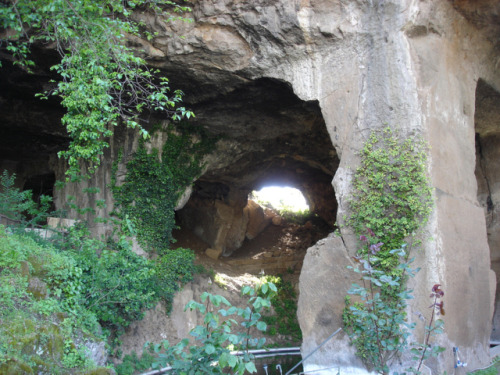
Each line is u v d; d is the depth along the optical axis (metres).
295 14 10.78
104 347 9.46
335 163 19.62
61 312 8.80
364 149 9.92
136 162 15.11
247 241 23.12
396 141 9.63
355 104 10.27
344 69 10.52
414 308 8.97
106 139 15.48
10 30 10.98
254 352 15.10
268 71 11.72
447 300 9.03
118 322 11.64
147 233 14.95
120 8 9.70
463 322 9.44
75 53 9.46
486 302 10.31
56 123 15.77
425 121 9.54
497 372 9.50
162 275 14.63
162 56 11.86
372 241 9.48
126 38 11.34
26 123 15.66
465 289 9.63
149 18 11.39
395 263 9.24
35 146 17.62
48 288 9.11
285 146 18.75
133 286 11.67
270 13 11.00
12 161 19.16
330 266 10.09
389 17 9.95
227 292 17.03
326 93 10.74
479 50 11.17
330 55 10.77
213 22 11.38
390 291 9.13
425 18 9.75
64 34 9.01
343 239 10.02
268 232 23.84
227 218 21.17
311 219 24.73
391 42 9.90
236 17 11.27
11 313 7.69
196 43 11.53
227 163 17.67
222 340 4.61
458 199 9.95
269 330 16.64
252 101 14.19
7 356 6.88
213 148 16.77
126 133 15.35
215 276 17.55
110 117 9.30
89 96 9.37
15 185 19.19
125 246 12.20
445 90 10.17
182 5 11.34
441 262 9.08
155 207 15.27
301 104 14.52
